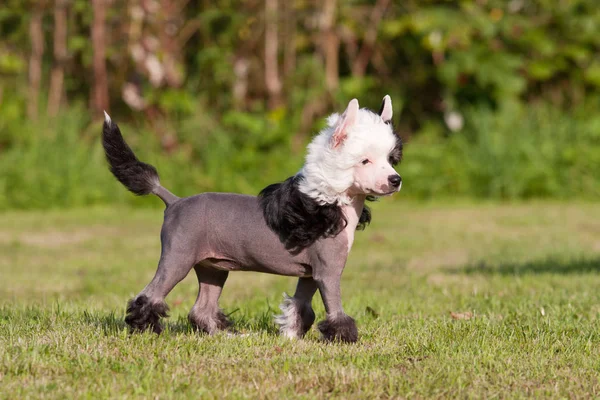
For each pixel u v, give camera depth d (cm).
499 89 2042
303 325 689
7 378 552
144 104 1956
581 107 2108
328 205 639
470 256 1302
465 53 2008
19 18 1956
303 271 660
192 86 2008
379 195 639
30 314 794
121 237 1495
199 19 1958
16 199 1831
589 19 2098
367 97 2066
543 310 805
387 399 533
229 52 1975
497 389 550
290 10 1997
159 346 636
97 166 1894
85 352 614
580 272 1119
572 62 2131
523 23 2075
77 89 2039
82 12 1936
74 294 991
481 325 741
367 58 2086
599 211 1797
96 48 1909
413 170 1984
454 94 2091
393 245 1421
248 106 2034
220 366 591
